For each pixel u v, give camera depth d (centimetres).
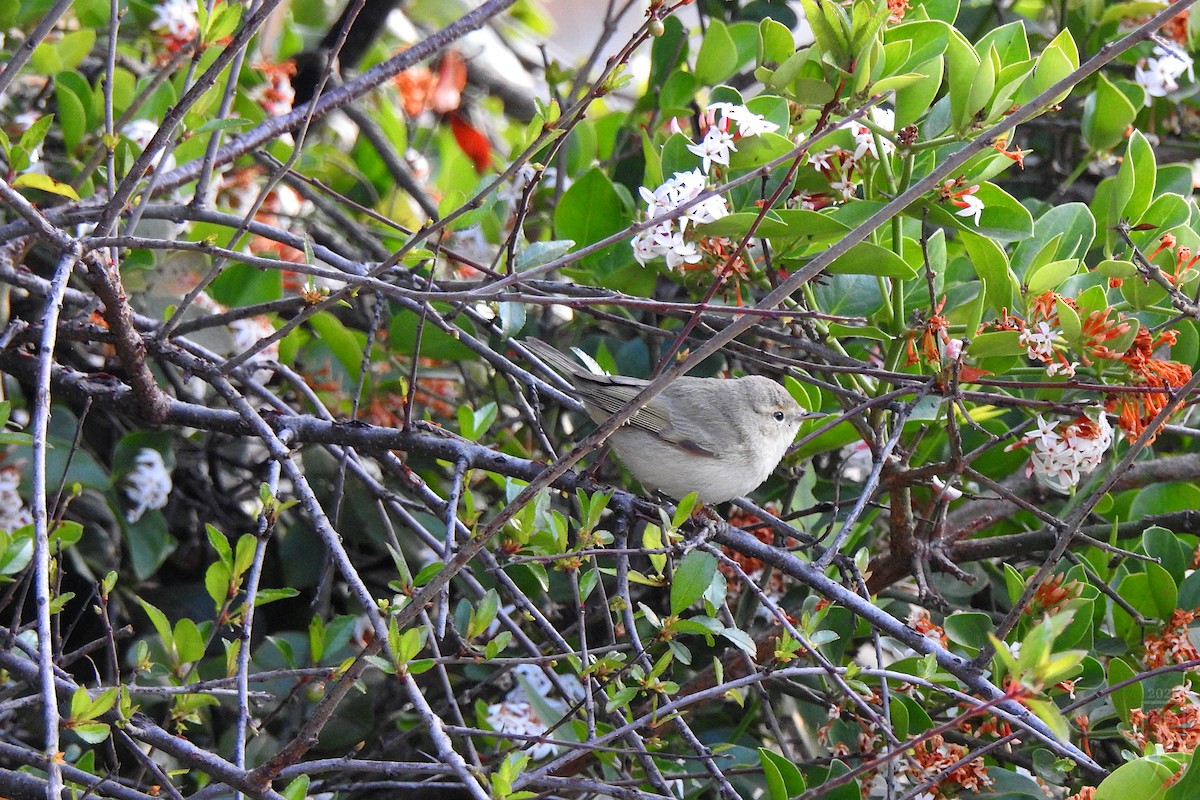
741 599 1098
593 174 1091
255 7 896
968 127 879
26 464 1015
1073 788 888
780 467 1184
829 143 916
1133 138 985
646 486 1059
